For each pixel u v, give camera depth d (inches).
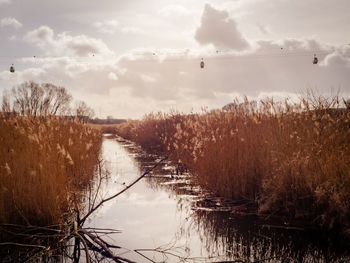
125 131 1101.1
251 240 162.6
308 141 208.7
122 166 414.9
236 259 140.2
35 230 170.7
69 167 267.9
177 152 414.0
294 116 232.2
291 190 200.5
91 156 364.5
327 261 137.2
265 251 148.6
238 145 253.4
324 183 177.8
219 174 258.8
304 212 187.8
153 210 218.1
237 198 240.5
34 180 179.0
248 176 241.6
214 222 192.1
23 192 174.1
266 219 195.6
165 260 140.6
